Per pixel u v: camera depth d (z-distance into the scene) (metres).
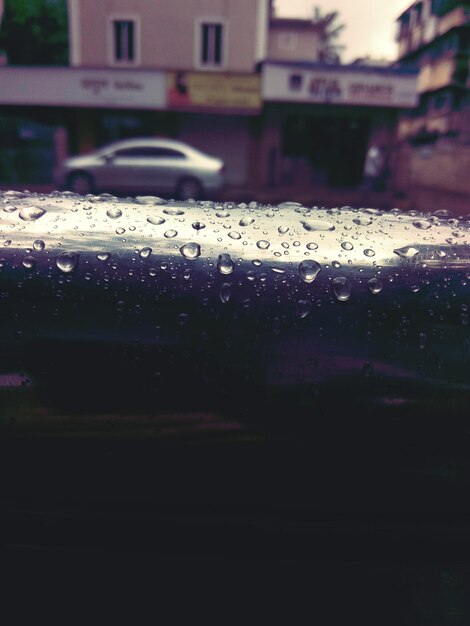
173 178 14.27
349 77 19.84
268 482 0.69
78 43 19.88
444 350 0.68
